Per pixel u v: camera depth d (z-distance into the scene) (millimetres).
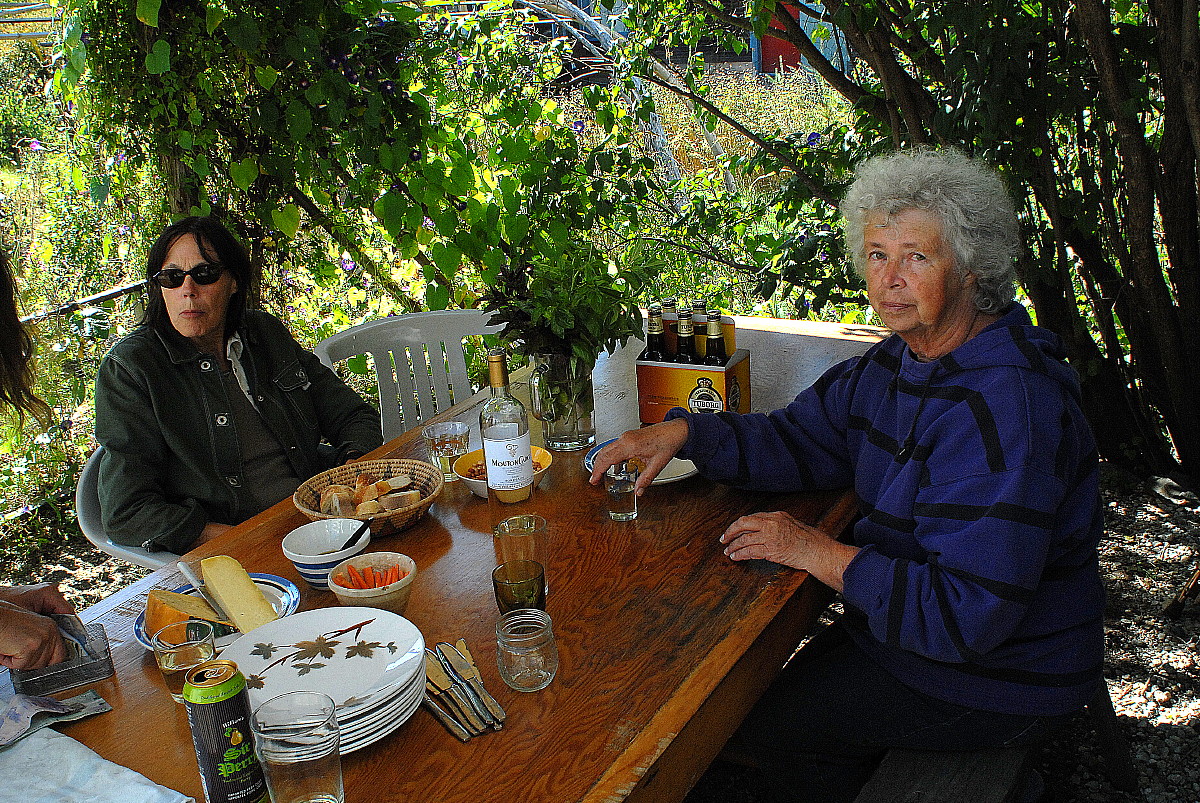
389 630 1333
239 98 3475
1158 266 3236
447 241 3793
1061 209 3250
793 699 1754
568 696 1269
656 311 2217
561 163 3969
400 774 1140
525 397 2279
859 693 1675
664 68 4512
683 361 2135
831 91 6082
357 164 3814
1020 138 3025
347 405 2711
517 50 4246
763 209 4238
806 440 1884
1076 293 3854
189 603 1448
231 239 2365
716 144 6055
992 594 1377
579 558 1657
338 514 1742
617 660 1345
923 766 1614
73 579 3535
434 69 3840
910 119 3371
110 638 1490
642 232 4586
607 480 1789
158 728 1252
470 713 1224
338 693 1219
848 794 1789
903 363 1642
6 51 5246
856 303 3730
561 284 2023
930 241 1500
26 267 4258
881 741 1664
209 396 2387
